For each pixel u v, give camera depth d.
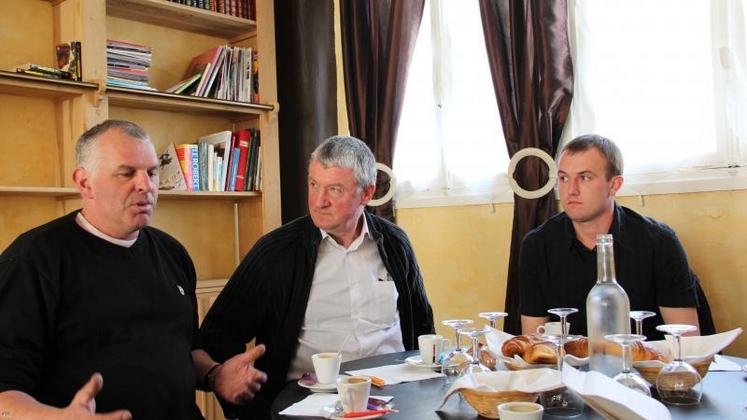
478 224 3.26
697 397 1.32
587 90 2.93
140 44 3.45
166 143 3.50
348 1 3.66
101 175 1.66
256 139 3.58
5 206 2.94
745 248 2.48
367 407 1.41
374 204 3.34
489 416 1.32
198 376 1.88
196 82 3.35
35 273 1.56
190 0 3.32
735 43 2.56
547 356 1.51
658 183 2.69
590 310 1.43
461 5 3.37
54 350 1.58
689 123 2.68
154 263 1.78
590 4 2.92
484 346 1.73
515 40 2.98
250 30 3.66
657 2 2.77
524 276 2.28
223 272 3.71
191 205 3.60
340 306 2.14
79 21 2.90
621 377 1.29
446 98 3.41
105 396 1.58
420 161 3.55
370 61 3.59
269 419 2.03
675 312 2.10
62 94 2.94
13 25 2.97
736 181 2.49
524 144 2.95
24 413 1.33
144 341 1.66
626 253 2.14
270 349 2.12
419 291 2.38
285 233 2.18
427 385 1.60
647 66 2.79
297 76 3.76
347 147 2.10
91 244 1.66
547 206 2.93
